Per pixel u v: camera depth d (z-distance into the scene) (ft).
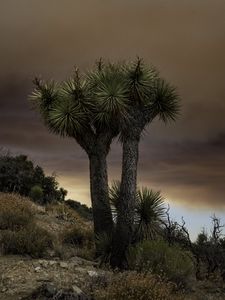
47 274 35.17
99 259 42.42
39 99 49.03
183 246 46.03
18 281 33.37
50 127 48.37
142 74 45.03
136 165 44.45
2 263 37.40
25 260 38.65
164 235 46.57
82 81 47.16
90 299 29.48
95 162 46.39
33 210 62.90
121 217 42.98
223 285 39.75
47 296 29.55
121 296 29.17
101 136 46.60
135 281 30.32
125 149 44.39
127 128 44.52
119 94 43.78
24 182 81.25
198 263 42.11
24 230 44.11
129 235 42.63
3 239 41.88
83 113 45.85
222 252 43.04
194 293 36.86
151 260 38.40
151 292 29.53
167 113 46.75
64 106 45.65
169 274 36.70
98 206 45.78
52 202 78.02
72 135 46.83
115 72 46.93
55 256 41.60
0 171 81.66
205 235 45.27
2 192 75.31
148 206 44.88
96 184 46.06
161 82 47.24
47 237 45.68
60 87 49.01
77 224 60.90
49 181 85.97
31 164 88.28
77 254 43.45
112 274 35.94
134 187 43.80
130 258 39.83
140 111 45.47
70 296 28.99
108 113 44.73
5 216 49.98
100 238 43.93
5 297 30.45
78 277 35.22
